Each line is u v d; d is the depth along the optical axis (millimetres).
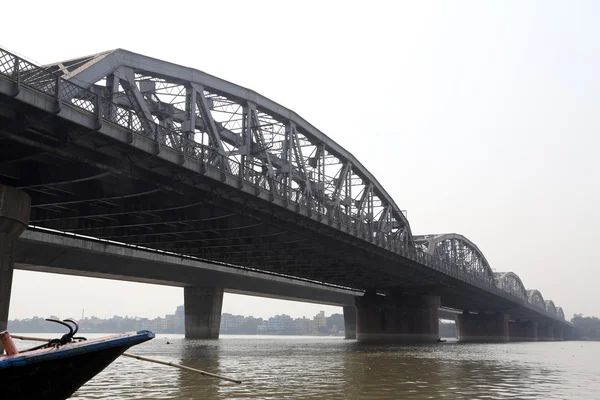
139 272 82000
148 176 35219
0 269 28969
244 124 46750
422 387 25078
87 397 20625
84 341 15633
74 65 33906
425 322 96812
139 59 36312
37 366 14406
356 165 64500
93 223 45469
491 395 22609
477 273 123062
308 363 39562
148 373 30594
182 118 44531
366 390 23484
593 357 58406
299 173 54438
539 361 48219
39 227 47188
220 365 36781
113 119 30172
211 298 98188
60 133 28672
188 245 55969
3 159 29562
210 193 39594
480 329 154750
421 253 80312
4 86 24625
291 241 55031
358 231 58312
